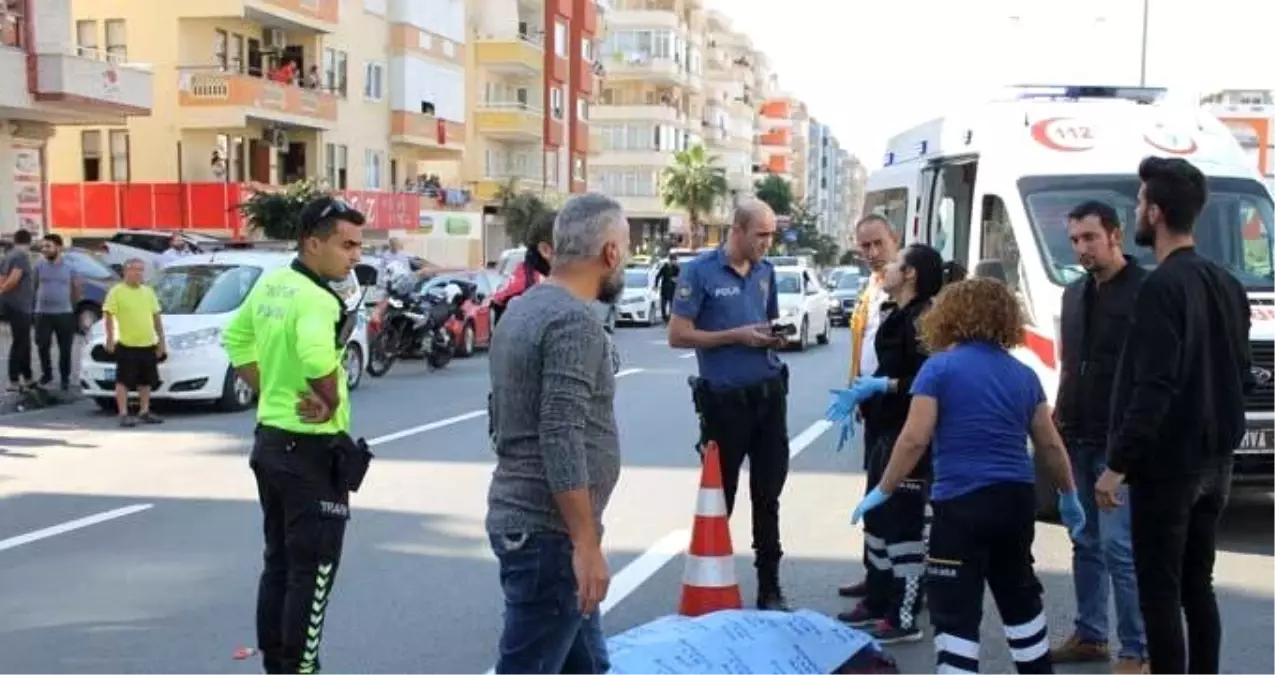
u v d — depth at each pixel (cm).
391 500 974
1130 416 470
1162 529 480
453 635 640
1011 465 475
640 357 2353
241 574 754
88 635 639
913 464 485
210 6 3422
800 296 2617
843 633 570
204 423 1424
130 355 1403
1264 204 945
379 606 689
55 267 1606
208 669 589
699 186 8181
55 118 2738
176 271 1622
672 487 1031
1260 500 992
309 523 508
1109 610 698
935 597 482
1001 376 479
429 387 1841
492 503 398
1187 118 1009
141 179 3500
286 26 3778
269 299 518
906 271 618
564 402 377
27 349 1566
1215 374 480
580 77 6253
